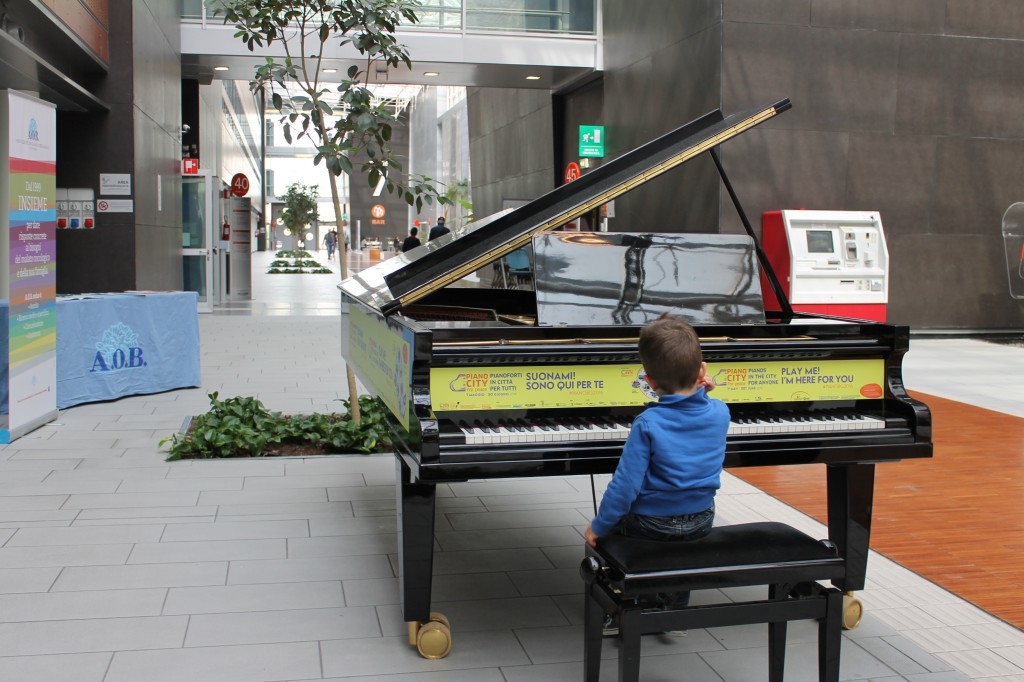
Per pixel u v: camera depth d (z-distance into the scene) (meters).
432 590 3.66
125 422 6.64
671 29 13.08
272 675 2.88
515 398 2.95
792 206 12.08
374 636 3.19
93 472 5.29
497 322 3.76
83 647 3.04
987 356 10.81
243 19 5.78
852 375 3.27
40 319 6.34
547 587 3.70
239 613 3.36
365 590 3.62
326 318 14.68
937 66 12.29
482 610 3.46
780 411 3.20
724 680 2.93
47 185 6.37
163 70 13.29
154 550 4.02
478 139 24.70
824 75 12.04
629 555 2.58
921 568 4.06
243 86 45.59
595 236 3.53
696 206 12.41
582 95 17.36
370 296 4.27
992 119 12.49
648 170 3.45
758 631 3.34
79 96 10.12
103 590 3.55
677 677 2.95
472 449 2.75
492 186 23.36
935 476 5.68
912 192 12.39
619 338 3.19
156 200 12.83
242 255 19.06
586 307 3.35
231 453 5.75
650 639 3.26
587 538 2.83
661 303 3.46
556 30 15.52
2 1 7.91
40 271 6.33
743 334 3.28
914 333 12.60
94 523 4.37
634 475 2.62
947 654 3.15
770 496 5.18
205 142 21.19
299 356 10.21
